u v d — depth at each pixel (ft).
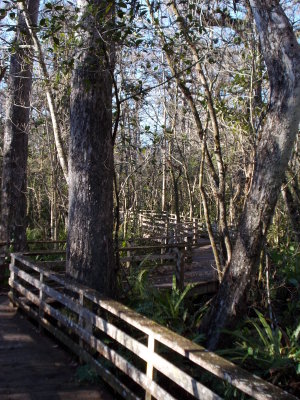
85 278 22.27
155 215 69.56
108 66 21.94
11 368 17.38
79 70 22.27
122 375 16.46
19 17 32.42
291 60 16.70
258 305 27.30
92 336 16.84
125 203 58.80
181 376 12.05
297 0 27.20
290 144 17.31
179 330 21.47
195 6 24.32
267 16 17.07
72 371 17.30
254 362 18.78
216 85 29.96
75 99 22.57
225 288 19.02
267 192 17.74
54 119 29.25
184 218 65.77
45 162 61.26
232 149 37.55
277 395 9.50
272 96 17.43
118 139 40.16
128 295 25.63
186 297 28.14
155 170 64.75
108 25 21.31
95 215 22.48
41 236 56.75
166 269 34.09
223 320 18.88
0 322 23.11
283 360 17.84
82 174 22.45
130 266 30.83
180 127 43.70
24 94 36.99
